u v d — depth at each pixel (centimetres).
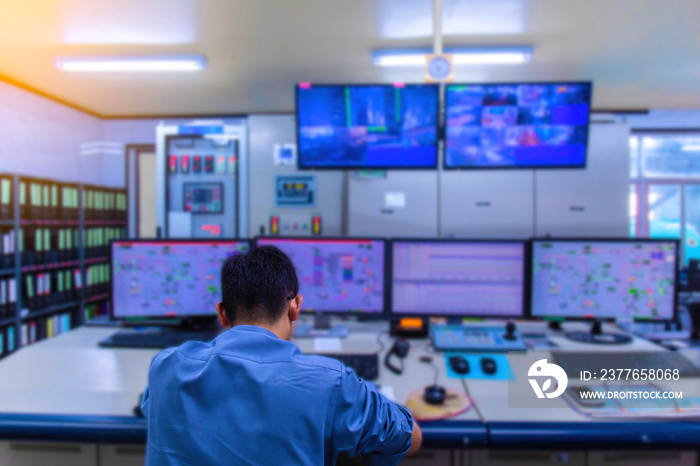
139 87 360
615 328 199
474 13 231
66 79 340
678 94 372
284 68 312
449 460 126
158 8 223
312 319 210
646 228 508
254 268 78
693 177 502
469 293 180
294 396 65
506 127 208
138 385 132
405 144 212
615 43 268
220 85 353
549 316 179
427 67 204
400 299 182
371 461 77
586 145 206
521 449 106
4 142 337
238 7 222
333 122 212
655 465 125
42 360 152
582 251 177
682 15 232
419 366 148
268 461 62
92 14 229
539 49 277
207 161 273
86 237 394
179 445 65
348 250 182
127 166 464
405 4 220
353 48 276
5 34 253
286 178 261
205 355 72
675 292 174
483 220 236
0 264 300
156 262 181
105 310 421
